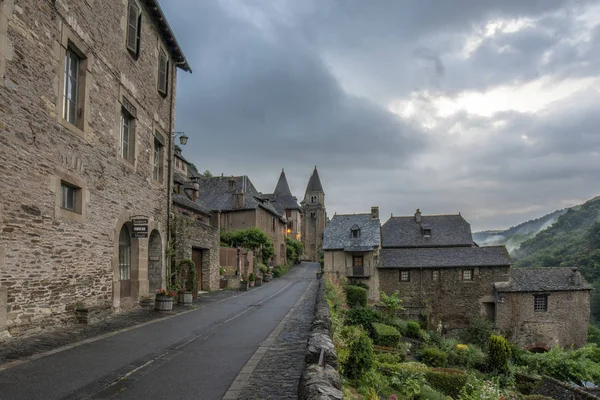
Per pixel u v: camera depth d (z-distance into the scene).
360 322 21.00
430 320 33.94
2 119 6.86
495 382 17.86
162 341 7.82
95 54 10.14
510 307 31.47
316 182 90.50
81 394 4.59
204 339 8.16
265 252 39.78
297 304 15.68
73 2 9.12
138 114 12.95
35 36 7.75
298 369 5.82
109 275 10.80
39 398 4.41
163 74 15.24
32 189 7.65
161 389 4.84
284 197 78.25
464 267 33.97
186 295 14.55
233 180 46.34
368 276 36.00
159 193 14.86
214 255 22.42
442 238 44.78
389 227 47.25
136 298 12.59
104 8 10.62
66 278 8.80
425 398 11.55
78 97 9.61
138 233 12.26
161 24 14.59
